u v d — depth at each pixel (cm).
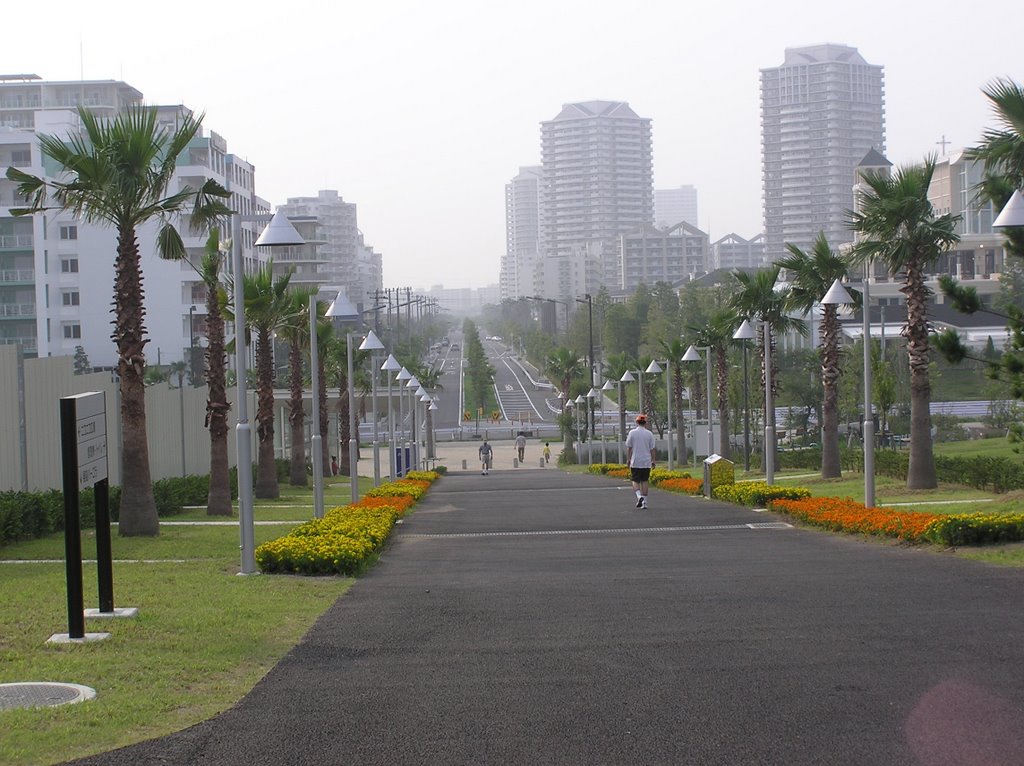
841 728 660
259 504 3050
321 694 769
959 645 876
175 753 630
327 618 1070
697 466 5231
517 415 11119
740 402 5684
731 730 662
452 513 2564
